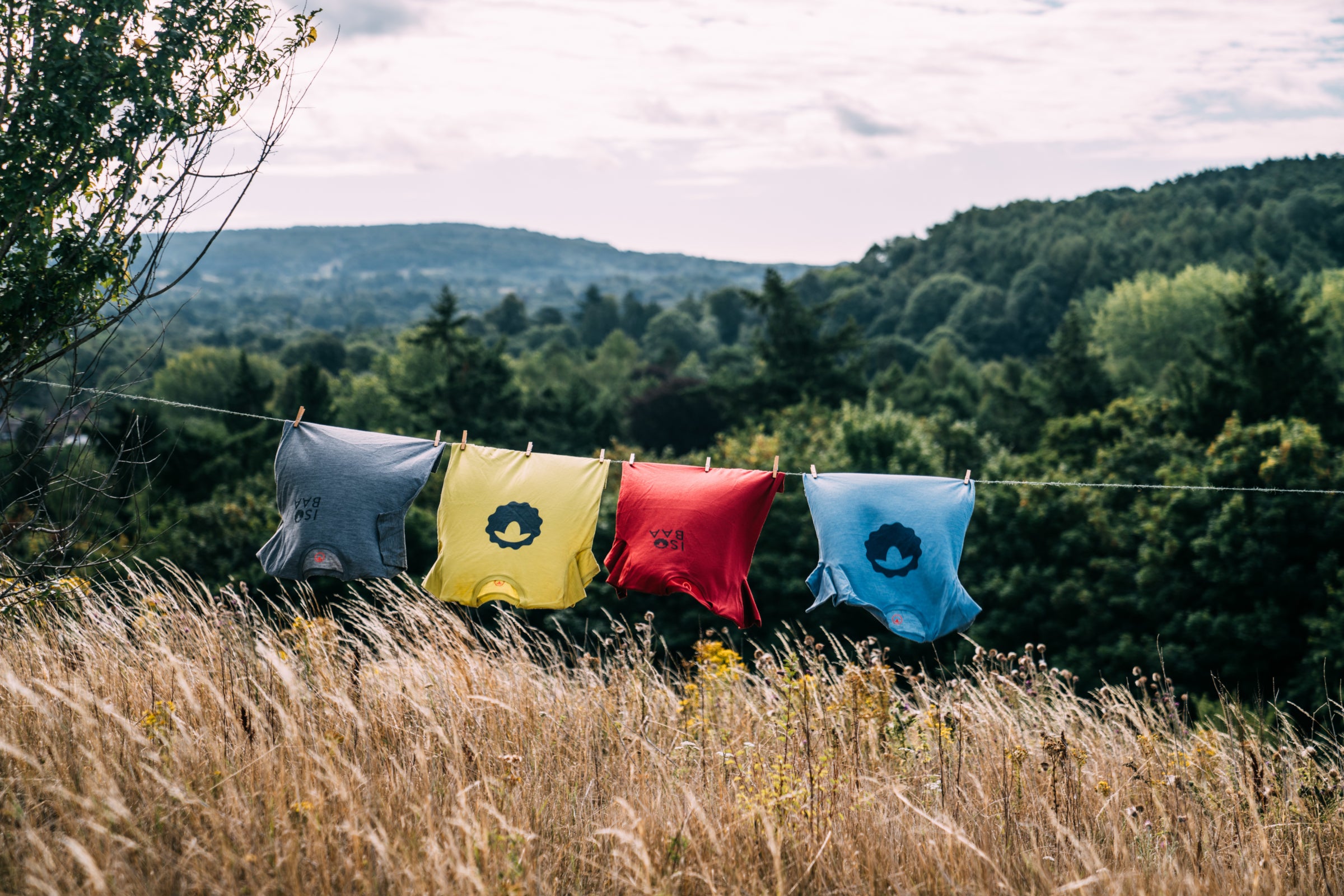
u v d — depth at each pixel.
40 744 3.72
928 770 4.59
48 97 4.36
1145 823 4.07
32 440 4.65
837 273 142.50
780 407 39.22
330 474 4.43
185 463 25.64
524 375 72.75
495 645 5.41
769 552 20.69
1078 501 18.47
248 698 4.00
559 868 3.49
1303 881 3.85
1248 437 17.25
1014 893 3.49
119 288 4.75
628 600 18.03
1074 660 16.66
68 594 4.95
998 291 100.31
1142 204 120.88
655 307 148.12
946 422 32.81
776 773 4.21
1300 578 15.13
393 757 3.97
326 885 3.06
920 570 4.55
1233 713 5.31
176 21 4.70
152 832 3.31
